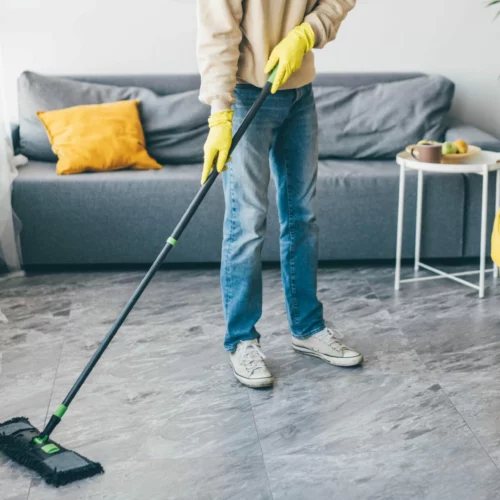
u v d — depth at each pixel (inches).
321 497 73.6
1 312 116.9
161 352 103.7
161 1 154.0
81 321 114.0
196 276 132.5
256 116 89.3
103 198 130.8
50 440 79.6
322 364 99.7
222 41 85.3
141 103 146.5
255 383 93.4
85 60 155.6
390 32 157.6
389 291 124.5
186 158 146.2
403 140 146.2
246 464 78.9
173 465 78.8
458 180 132.3
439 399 90.8
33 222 131.3
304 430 84.9
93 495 74.1
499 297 121.6
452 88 148.4
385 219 133.0
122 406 90.0
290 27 89.3
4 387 94.7
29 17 152.0
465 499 72.9
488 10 157.6
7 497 73.9
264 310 117.1
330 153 146.8
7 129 138.3
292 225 97.1
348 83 153.1
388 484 75.3
